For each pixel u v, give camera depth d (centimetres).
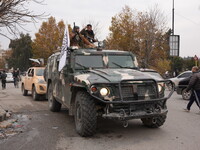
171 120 773
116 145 523
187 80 1307
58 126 692
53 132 627
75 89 630
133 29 2778
